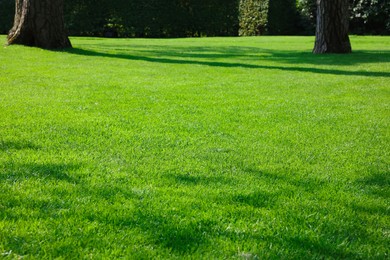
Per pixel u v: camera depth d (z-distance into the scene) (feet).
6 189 9.26
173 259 6.97
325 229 8.26
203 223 8.21
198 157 12.01
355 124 16.39
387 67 33.12
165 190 9.64
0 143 12.37
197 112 17.40
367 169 11.72
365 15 81.46
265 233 7.98
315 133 15.05
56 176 10.16
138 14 72.08
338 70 31.17
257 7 82.12
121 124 15.07
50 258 6.81
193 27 77.66
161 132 14.32
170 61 34.12
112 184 9.84
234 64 33.55
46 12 36.35
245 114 17.39
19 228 7.64
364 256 7.38
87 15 69.77
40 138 13.07
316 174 11.20
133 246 7.29
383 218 8.85
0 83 21.81
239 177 10.68
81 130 14.10
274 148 13.19
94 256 6.94
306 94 21.98
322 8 44.11
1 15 67.51
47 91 20.30
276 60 37.52
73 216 8.21
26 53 33.06
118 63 31.37
